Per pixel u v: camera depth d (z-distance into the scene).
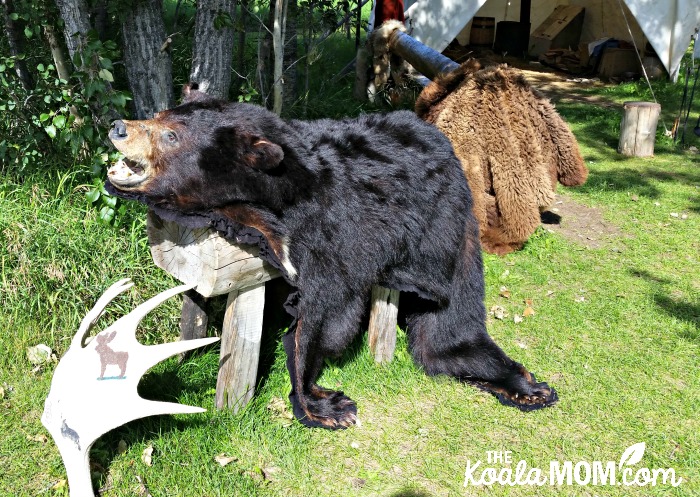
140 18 5.23
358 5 9.41
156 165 3.23
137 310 3.38
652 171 8.20
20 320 4.23
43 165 5.17
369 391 4.16
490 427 3.95
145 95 5.46
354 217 3.64
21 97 5.23
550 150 6.18
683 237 6.48
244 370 3.74
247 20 8.02
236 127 3.32
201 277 3.40
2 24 6.02
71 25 4.84
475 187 5.77
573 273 5.75
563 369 4.47
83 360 3.32
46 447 3.57
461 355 4.20
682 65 12.47
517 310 5.14
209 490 3.38
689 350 4.70
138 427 3.62
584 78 12.84
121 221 4.71
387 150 3.88
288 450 3.65
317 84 9.74
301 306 3.55
